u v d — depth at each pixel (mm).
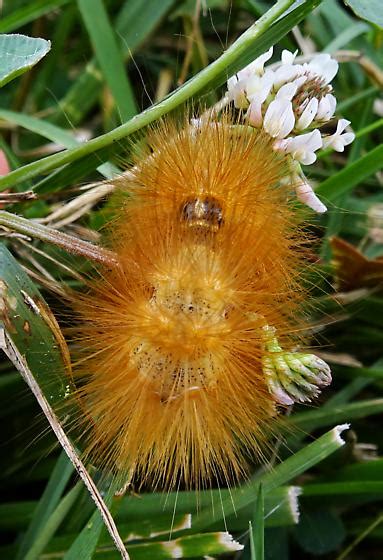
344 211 117
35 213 119
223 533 94
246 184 87
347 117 145
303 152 92
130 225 88
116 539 82
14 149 138
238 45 95
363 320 127
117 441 85
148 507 101
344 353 127
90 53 151
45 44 91
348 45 143
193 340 79
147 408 82
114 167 112
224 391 82
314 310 119
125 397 83
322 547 111
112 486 90
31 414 117
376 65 140
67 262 115
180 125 93
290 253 89
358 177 120
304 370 83
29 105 143
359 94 141
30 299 87
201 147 88
